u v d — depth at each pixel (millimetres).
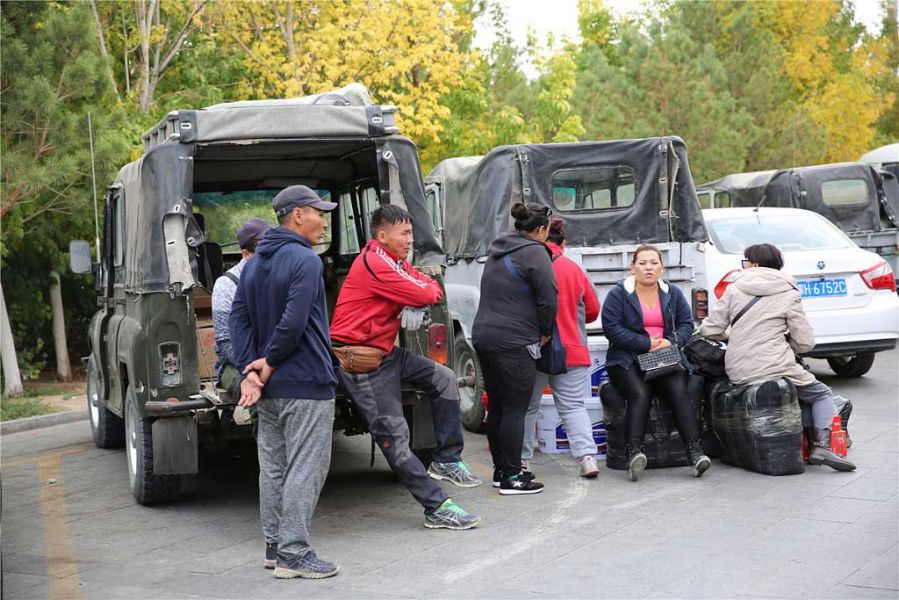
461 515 6094
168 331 6496
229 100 18750
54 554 6008
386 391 6152
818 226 11297
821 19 35312
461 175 9992
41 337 16344
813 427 7188
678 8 34750
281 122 6770
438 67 16844
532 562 5332
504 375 6746
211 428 6773
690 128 27828
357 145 7258
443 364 6957
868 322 10266
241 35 17922
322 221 5398
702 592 4738
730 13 34094
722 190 18922
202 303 8172
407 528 6203
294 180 8812
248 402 5207
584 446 7250
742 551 5340
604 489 6934
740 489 6730
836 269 10281
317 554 5699
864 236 16344
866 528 5664
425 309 6898
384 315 6125
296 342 5164
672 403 7188
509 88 24031
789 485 6777
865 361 11242
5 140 12445
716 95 30094
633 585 4879
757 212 11547
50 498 7625
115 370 7871
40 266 14930
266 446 5438
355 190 8711
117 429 9617
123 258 7742
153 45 17906
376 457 8570
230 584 5254
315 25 17609
